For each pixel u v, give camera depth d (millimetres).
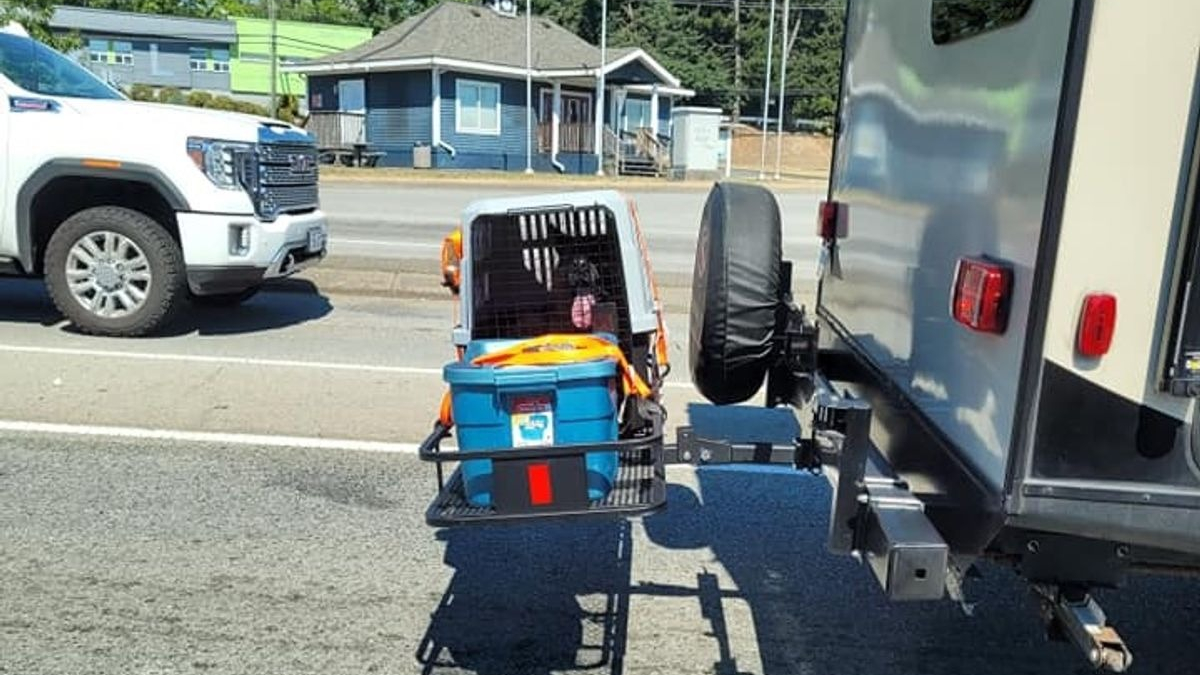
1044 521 2012
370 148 27984
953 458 2320
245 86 45562
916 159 2713
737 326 3197
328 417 5234
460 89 26750
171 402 5418
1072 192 1888
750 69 47875
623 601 3391
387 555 3691
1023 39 2045
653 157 29641
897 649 3127
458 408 2572
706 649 3096
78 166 6508
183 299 6930
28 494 4145
